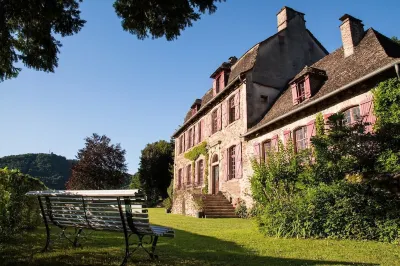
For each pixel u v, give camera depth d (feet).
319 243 19.80
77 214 15.69
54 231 25.20
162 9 18.72
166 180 137.80
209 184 65.00
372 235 20.57
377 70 29.32
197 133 75.20
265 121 49.29
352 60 40.04
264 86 56.03
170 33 19.89
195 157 73.51
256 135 50.83
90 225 15.47
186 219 43.62
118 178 116.47
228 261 14.56
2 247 17.48
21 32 19.84
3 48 19.83
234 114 59.98
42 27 19.04
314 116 39.32
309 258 15.25
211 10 19.03
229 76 64.13
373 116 30.68
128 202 13.60
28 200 24.12
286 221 23.57
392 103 28.48
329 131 26.68
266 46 58.49
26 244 18.70
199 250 17.58
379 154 25.16
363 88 32.60
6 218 19.34
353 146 25.48
